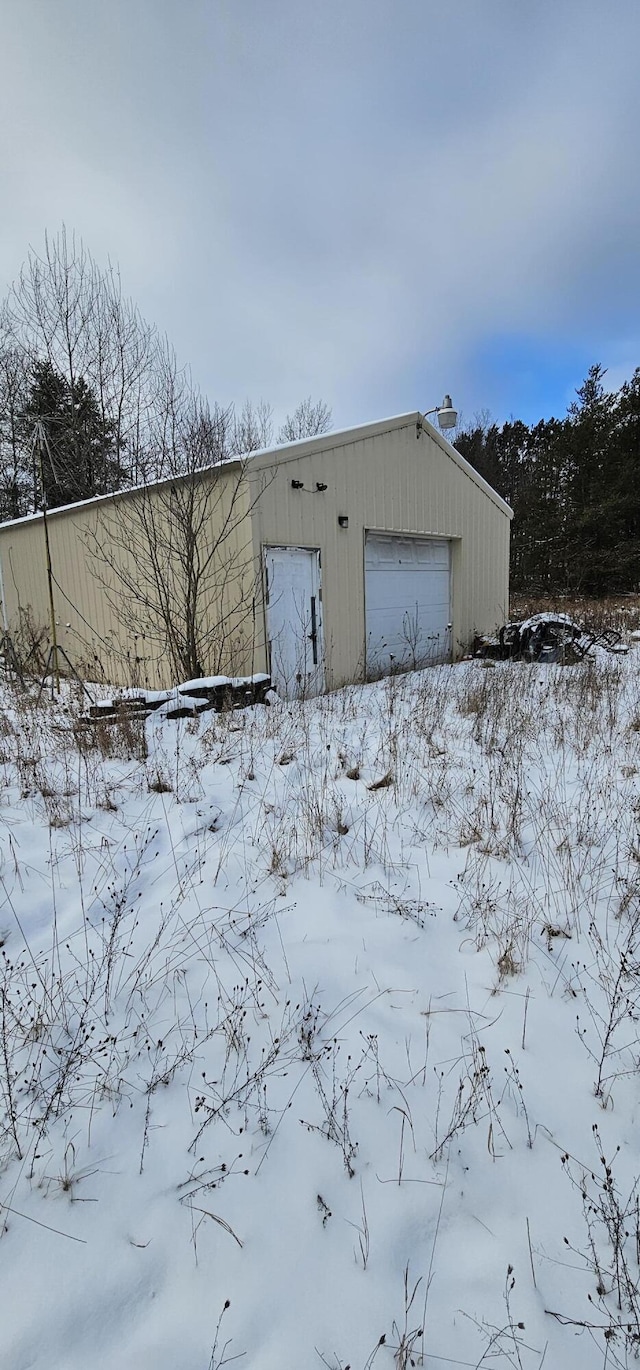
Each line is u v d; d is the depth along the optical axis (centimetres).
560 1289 136
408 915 281
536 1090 189
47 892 297
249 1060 200
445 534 1090
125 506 808
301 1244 145
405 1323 129
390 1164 166
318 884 307
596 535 2309
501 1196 157
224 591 724
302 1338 126
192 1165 165
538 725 601
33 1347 124
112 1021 215
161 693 608
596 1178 161
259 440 2430
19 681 795
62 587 973
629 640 1237
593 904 288
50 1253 142
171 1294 135
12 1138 171
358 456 866
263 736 546
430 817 391
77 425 1733
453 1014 221
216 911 281
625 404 2269
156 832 360
